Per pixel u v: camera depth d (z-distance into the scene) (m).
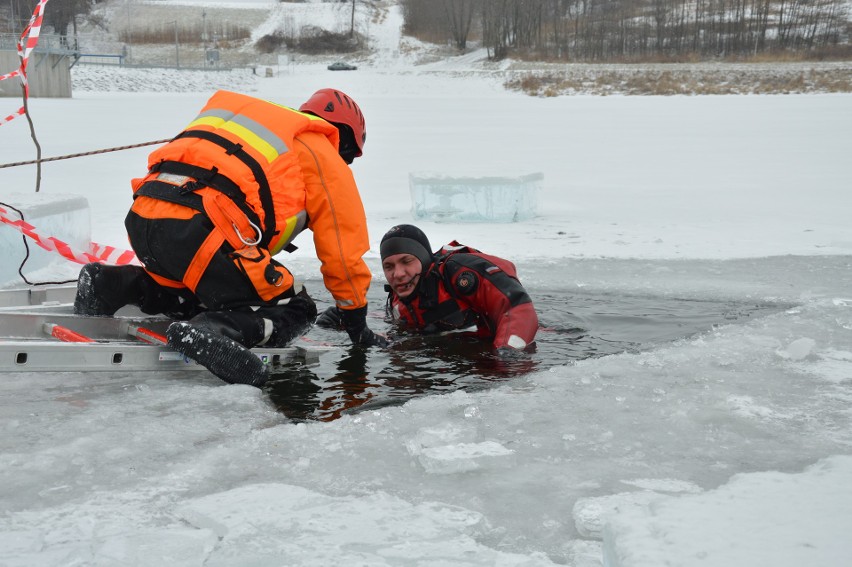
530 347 3.85
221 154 3.30
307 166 3.49
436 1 87.25
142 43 89.00
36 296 4.15
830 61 70.62
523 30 80.62
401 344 3.91
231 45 88.44
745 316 4.57
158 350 3.33
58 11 78.25
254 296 3.34
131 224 3.39
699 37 79.44
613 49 77.81
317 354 3.59
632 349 3.85
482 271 4.01
